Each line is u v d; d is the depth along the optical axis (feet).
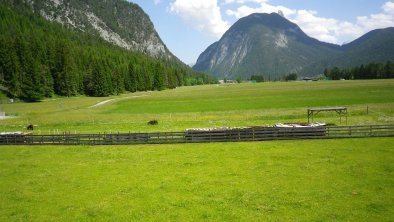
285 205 89.92
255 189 102.22
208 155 147.33
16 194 106.83
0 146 188.55
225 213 86.74
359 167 117.50
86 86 619.67
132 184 111.96
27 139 191.62
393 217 79.97
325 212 84.43
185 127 227.40
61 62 574.15
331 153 138.82
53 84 570.46
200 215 86.28
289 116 248.73
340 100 335.88
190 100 450.30
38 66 513.45
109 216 88.38
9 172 132.67
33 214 91.20
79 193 105.81
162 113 322.75
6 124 274.77
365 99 329.93
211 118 265.75
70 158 153.99
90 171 129.90
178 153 154.40
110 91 613.52
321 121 221.25
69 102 475.72
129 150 165.89
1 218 89.25
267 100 388.16
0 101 462.19
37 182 118.52
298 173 114.93
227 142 173.78
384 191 95.09
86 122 271.08
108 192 105.50
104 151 166.09
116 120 277.03
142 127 236.84
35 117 316.81
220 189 103.65
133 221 84.84
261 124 221.87
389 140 156.97
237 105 358.43
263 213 85.87
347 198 91.91
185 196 99.30
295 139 170.91
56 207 95.45
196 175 118.62
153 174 122.11
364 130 174.91
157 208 91.71
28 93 487.61
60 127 252.62
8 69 511.40
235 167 126.21
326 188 99.86
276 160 133.08
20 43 580.71
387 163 120.37
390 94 360.07
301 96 408.26
